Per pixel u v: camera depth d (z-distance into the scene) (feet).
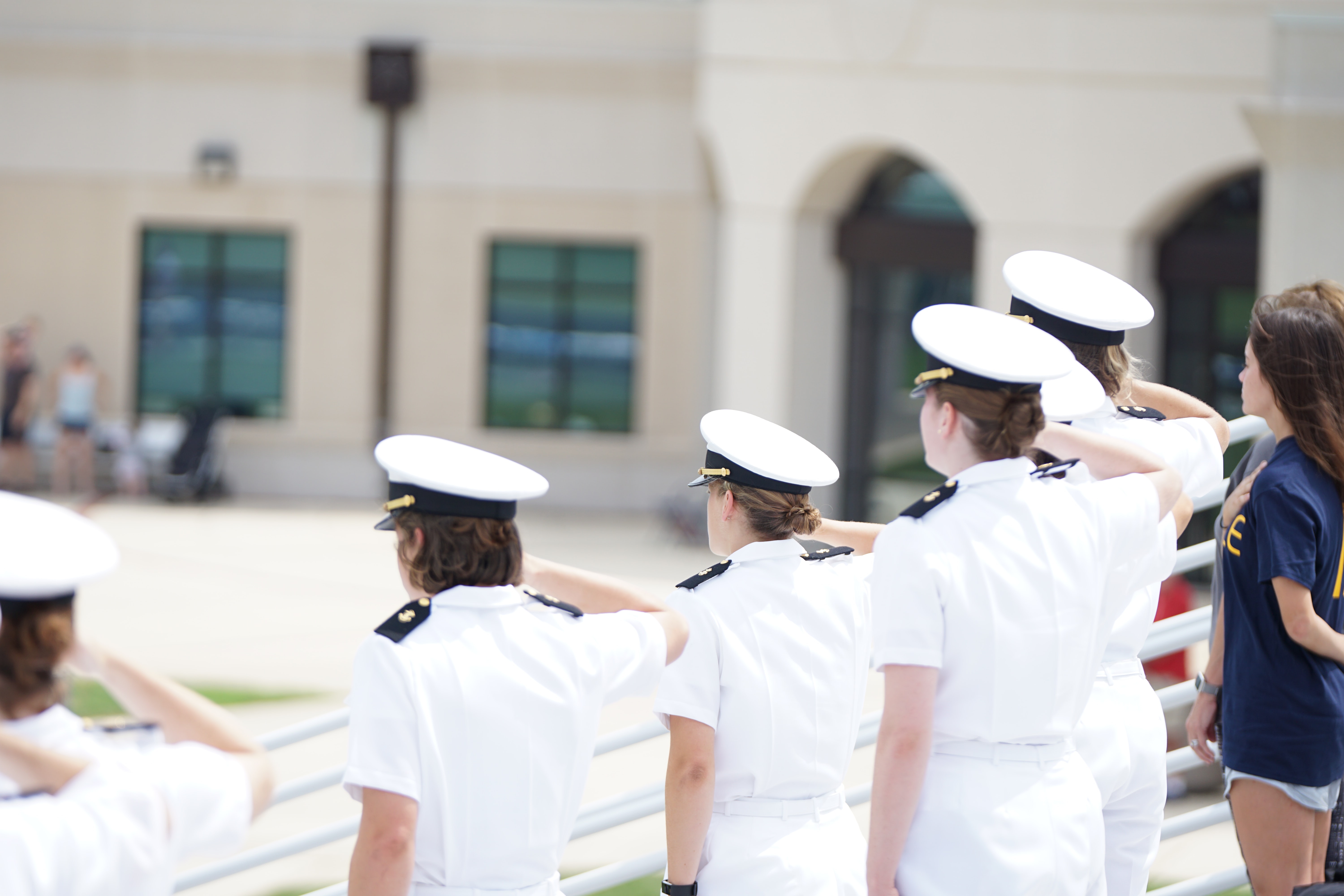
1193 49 61.72
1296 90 50.96
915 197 78.13
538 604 12.94
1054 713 13.32
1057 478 14.78
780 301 78.23
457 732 11.91
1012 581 12.97
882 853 12.67
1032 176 66.69
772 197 77.82
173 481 94.17
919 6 69.41
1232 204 64.34
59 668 10.05
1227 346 66.08
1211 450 15.90
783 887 14.46
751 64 77.71
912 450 79.56
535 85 96.73
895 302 79.82
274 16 96.68
